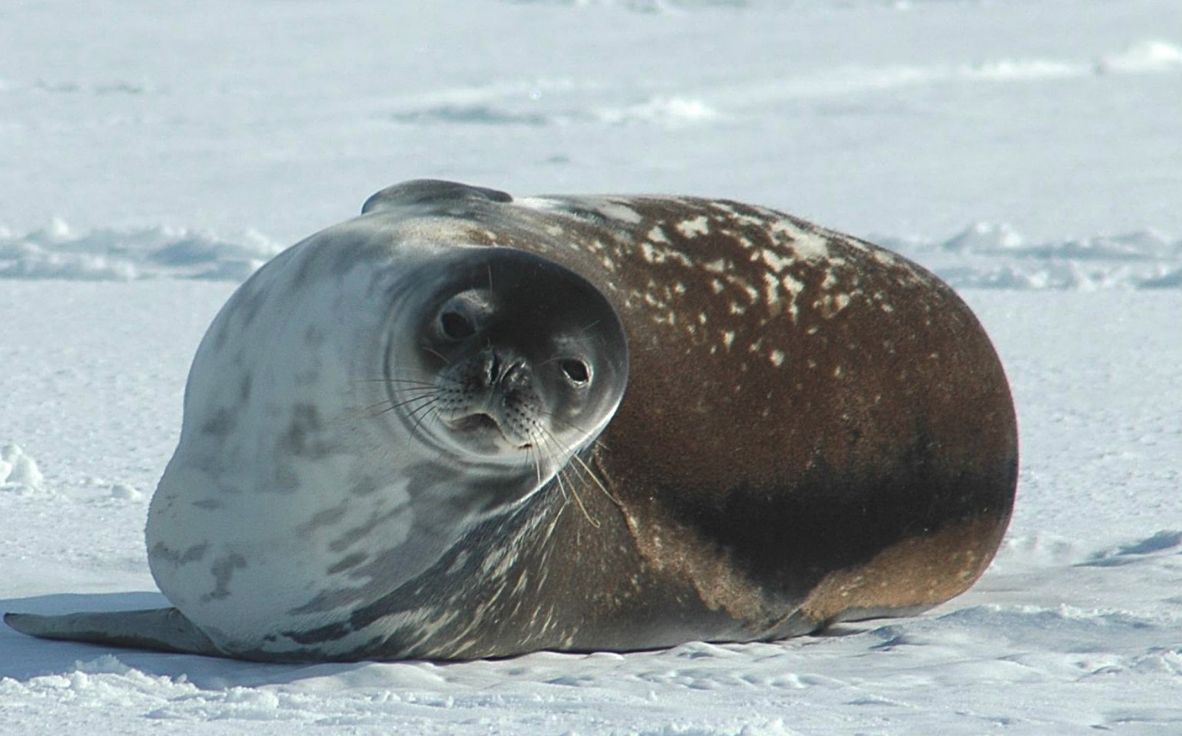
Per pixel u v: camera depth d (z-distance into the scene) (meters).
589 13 155.88
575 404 14.41
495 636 16.19
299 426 14.91
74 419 27.92
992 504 19.67
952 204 62.25
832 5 168.50
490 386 13.90
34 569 18.81
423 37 134.75
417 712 12.91
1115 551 21.23
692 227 18.97
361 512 14.88
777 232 19.56
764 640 18.31
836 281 19.22
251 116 92.69
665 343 17.69
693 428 17.55
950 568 19.41
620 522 16.94
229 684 14.43
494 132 87.38
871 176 71.38
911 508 18.97
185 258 48.66
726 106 100.56
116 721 12.24
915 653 16.06
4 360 33.47
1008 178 70.50
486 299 14.22
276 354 15.18
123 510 21.72
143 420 28.03
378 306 14.66
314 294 15.22
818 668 15.48
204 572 15.45
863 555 18.64
